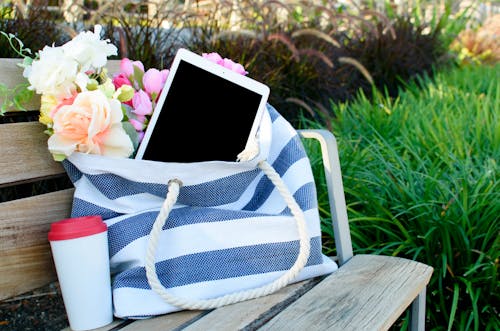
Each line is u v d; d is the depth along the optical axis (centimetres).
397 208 184
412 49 403
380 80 375
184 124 125
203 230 113
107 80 115
